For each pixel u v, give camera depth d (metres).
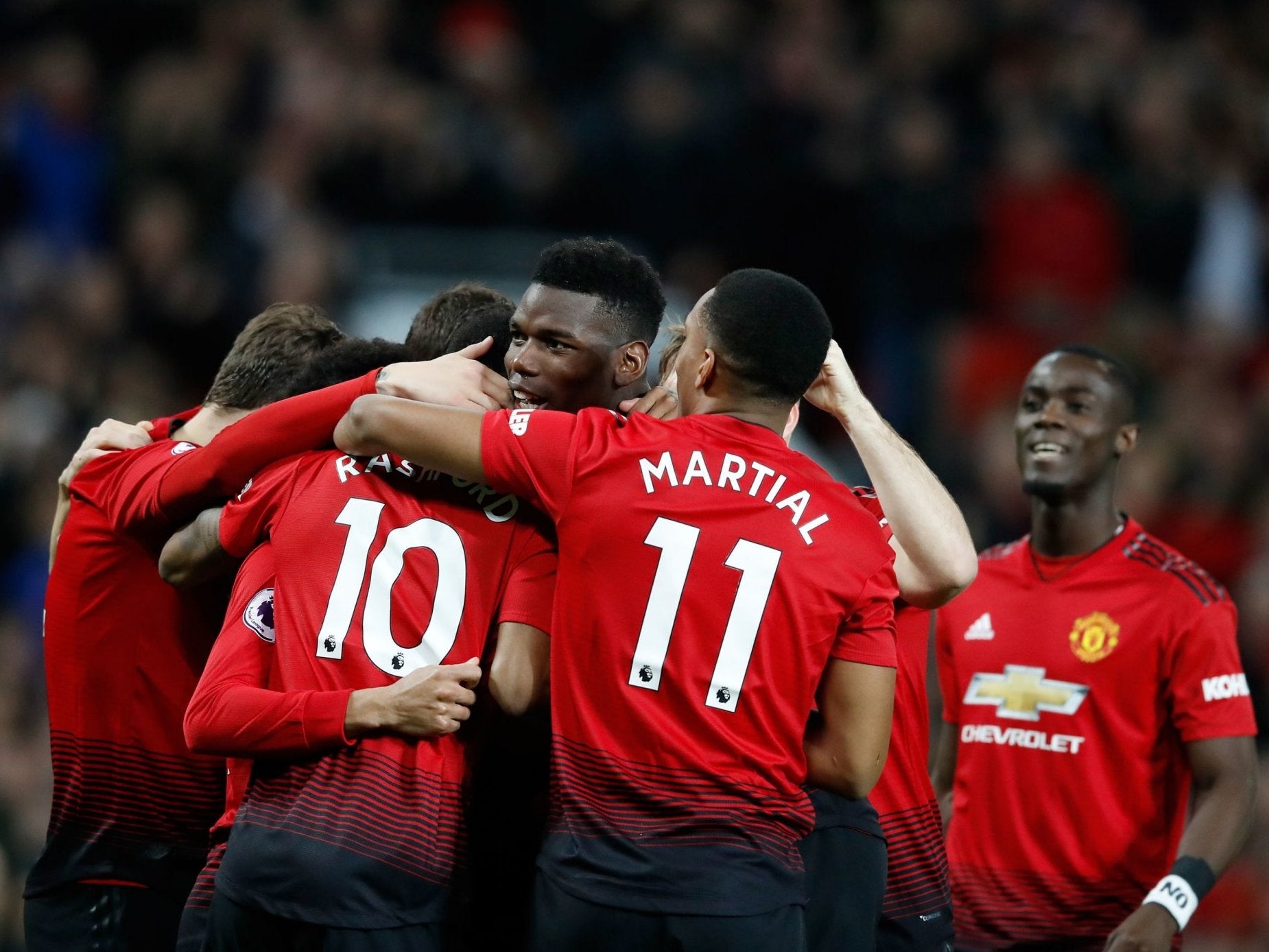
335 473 13.45
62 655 14.90
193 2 42.44
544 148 41.09
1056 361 17.55
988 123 43.28
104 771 14.78
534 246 40.16
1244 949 27.23
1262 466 38.16
